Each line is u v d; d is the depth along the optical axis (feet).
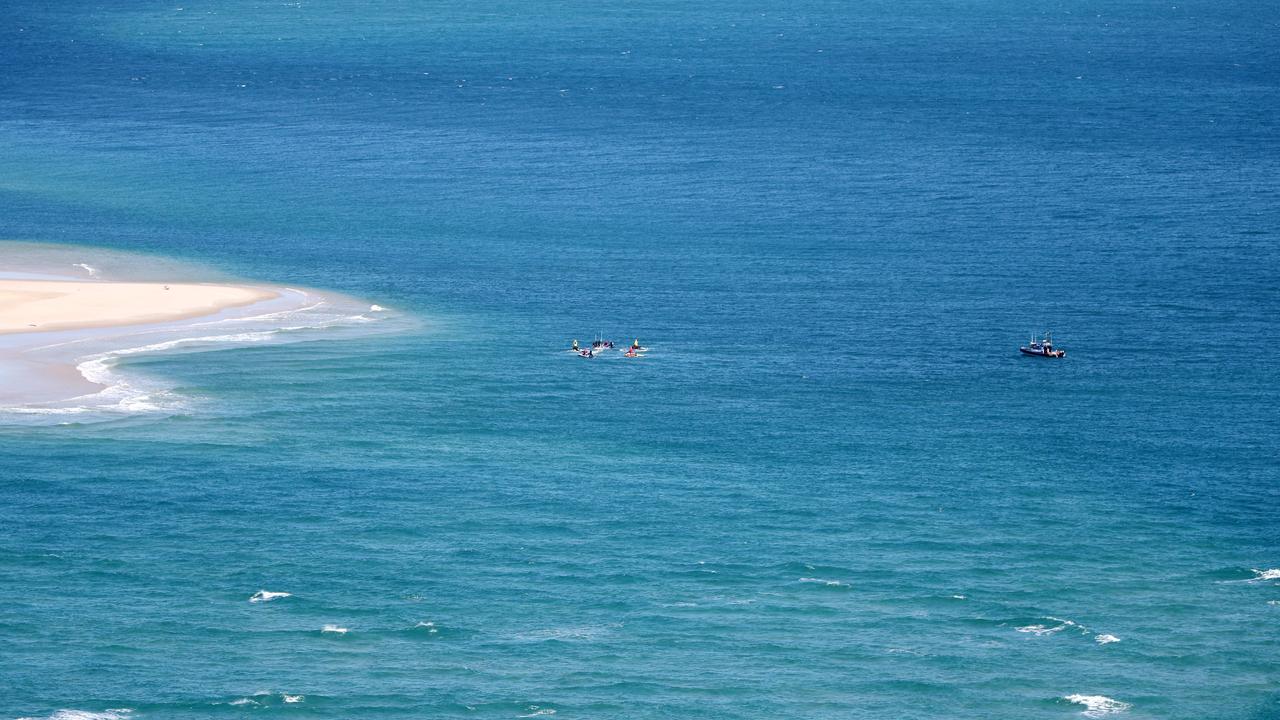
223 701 618.44
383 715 611.47
